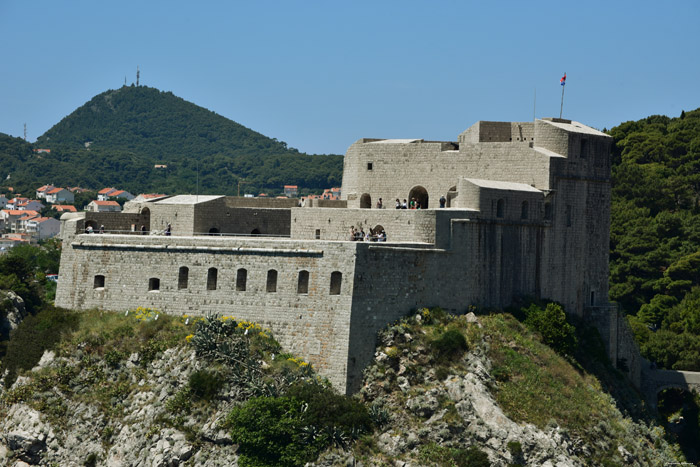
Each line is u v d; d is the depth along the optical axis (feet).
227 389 432.25
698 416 588.09
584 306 558.15
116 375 462.60
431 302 472.44
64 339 480.23
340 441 413.18
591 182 555.69
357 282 441.68
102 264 502.79
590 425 460.55
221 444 419.54
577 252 549.95
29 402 458.91
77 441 445.78
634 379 586.45
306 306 451.94
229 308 471.21
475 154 544.21
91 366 466.29
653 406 590.55
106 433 442.91
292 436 410.52
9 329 620.49
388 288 454.40
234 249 471.21
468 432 428.97
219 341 451.53
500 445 426.10
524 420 441.27
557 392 466.70
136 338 472.03
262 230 561.02
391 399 435.12
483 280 495.41
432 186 552.00
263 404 415.85
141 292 492.54
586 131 560.61
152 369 456.86
